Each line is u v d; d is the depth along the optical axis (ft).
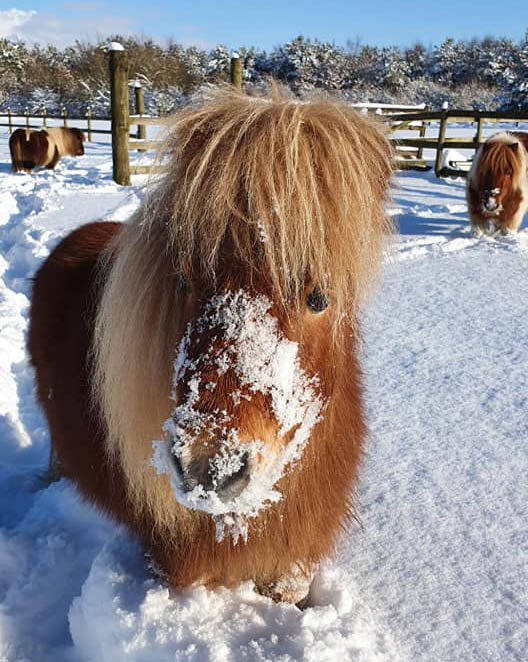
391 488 8.13
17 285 18.29
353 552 6.97
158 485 5.20
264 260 4.10
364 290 4.81
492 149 23.21
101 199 31.96
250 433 4.02
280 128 4.25
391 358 12.57
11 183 42.14
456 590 6.37
